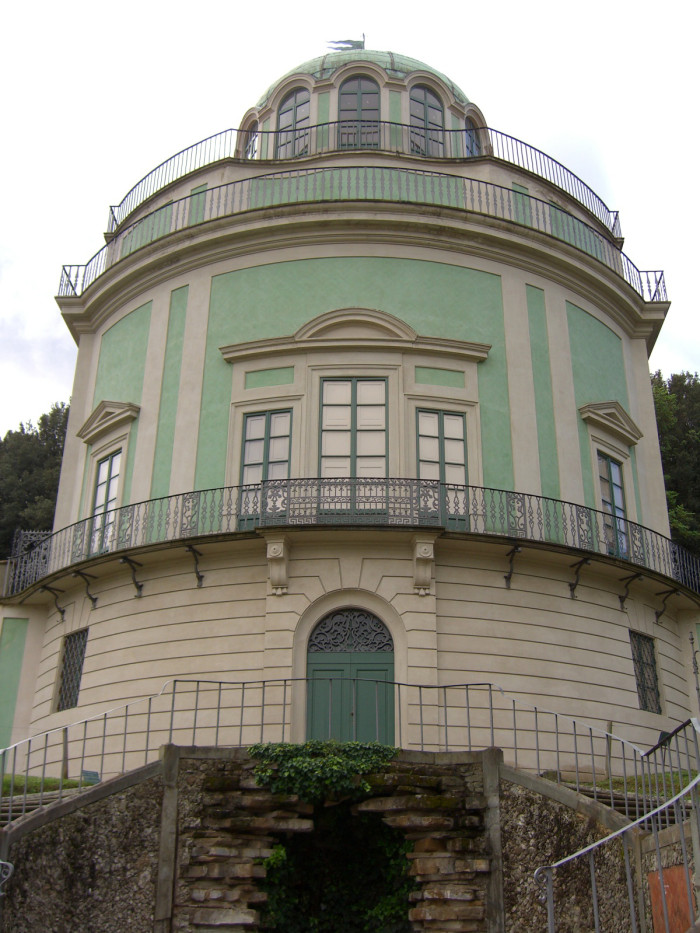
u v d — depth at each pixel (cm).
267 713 1614
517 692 1680
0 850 986
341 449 1823
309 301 1939
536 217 2192
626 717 1789
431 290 1958
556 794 1082
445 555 1720
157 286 2091
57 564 2006
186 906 1061
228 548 1723
